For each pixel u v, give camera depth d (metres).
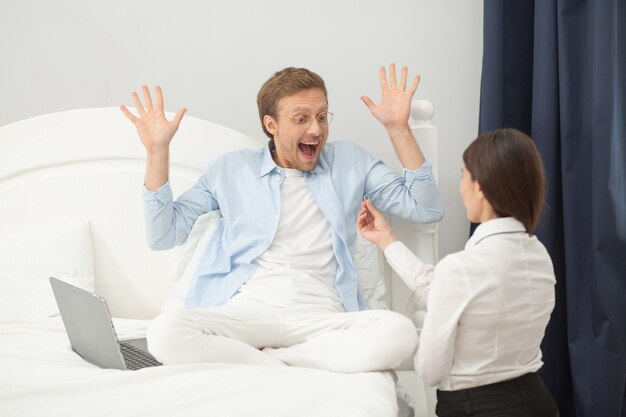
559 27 2.13
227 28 2.50
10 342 1.90
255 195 2.11
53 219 2.38
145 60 2.53
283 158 2.12
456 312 1.42
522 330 1.44
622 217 2.05
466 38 2.44
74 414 1.35
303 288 1.97
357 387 1.49
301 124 2.02
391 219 2.22
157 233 2.02
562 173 2.18
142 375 1.50
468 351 1.45
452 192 2.50
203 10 2.49
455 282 1.42
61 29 2.53
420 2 2.44
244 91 2.52
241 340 1.79
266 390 1.45
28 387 1.45
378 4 2.45
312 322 1.82
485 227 1.46
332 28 2.47
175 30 2.51
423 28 2.45
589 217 2.14
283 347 1.84
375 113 2.07
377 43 2.46
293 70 2.05
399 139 2.07
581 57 2.13
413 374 2.13
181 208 2.09
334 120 2.50
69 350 1.84
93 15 2.52
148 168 1.97
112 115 2.37
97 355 1.70
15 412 1.36
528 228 1.45
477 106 2.46
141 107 1.99
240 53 2.50
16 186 2.37
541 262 1.46
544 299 1.46
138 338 1.97
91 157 2.37
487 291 1.42
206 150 2.36
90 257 2.34
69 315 1.79
